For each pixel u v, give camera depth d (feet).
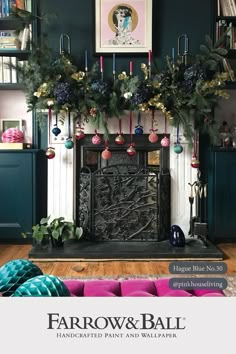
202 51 11.32
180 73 10.75
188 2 11.72
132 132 11.53
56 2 11.64
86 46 11.71
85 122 11.37
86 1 11.66
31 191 11.50
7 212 11.51
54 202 11.50
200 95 10.34
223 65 11.51
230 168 11.54
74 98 10.62
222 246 11.43
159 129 11.50
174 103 10.67
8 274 3.51
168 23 11.73
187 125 10.80
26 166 11.48
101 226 11.01
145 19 11.59
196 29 11.73
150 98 10.69
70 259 9.82
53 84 10.55
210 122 11.01
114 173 11.07
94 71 10.89
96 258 9.86
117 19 11.59
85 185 11.09
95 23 11.58
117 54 11.63
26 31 11.46
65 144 11.20
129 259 9.90
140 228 11.02
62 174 11.50
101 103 10.77
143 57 11.72
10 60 11.60
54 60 10.89
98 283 4.10
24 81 10.86
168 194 11.47
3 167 11.45
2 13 11.57
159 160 11.73
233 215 11.62
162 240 11.16
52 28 11.66
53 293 3.02
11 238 11.59
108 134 11.07
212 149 11.50
